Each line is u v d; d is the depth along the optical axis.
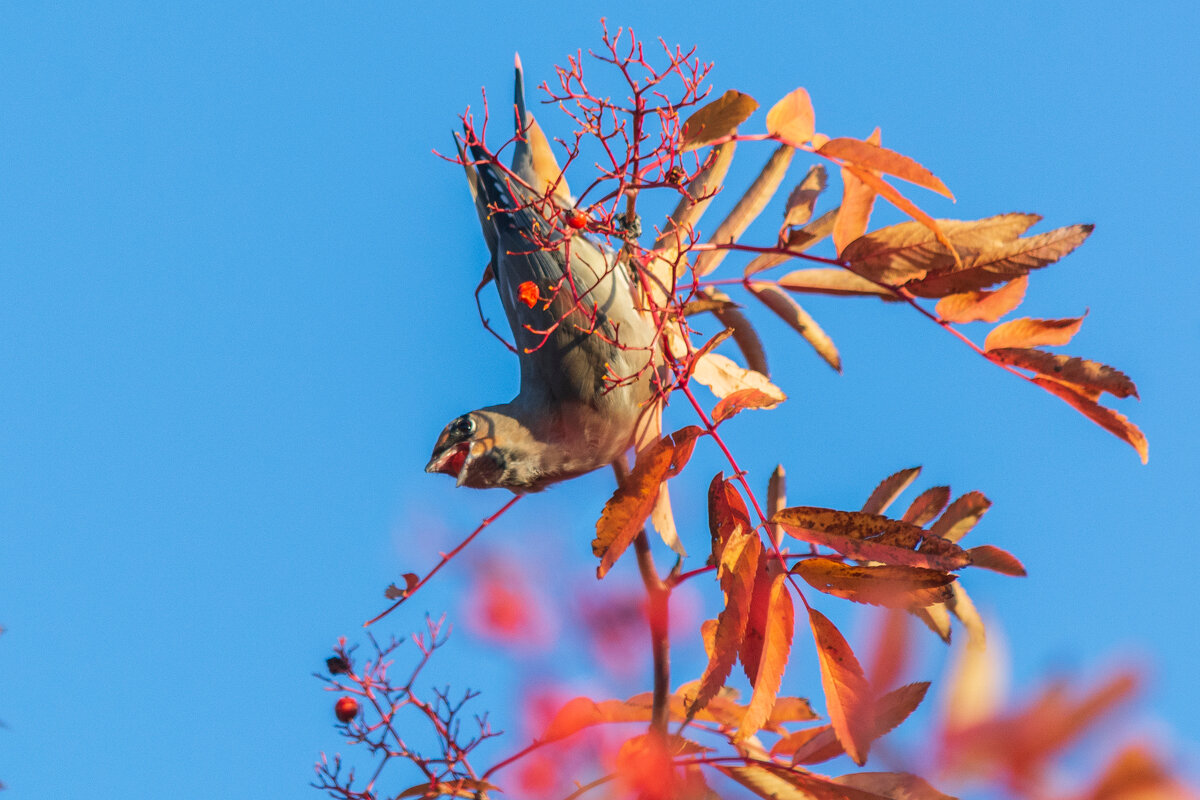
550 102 3.73
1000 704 2.32
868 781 3.72
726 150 3.78
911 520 3.78
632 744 3.73
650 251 3.77
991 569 3.75
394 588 3.74
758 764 3.74
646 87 3.73
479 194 3.80
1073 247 3.72
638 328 3.76
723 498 3.72
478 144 3.75
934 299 3.75
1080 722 2.21
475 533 3.73
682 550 3.75
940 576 3.67
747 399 3.72
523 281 3.76
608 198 3.74
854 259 3.75
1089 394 3.73
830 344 3.80
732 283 3.80
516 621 3.71
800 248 3.76
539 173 3.79
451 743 3.80
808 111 3.72
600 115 3.73
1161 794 2.11
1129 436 3.72
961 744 2.28
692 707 3.68
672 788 3.72
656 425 3.77
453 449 3.76
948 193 3.70
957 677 2.37
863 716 3.65
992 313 3.74
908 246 3.74
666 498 3.75
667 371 3.76
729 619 3.69
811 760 3.74
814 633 3.67
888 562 3.68
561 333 3.76
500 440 3.76
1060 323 3.74
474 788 3.78
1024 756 2.21
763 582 3.69
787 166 3.80
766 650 3.67
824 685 3.66
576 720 3.71
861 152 3.71
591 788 3.71
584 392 3.76
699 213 3.79
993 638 2.43
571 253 3.76
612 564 3.71
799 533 3.70
